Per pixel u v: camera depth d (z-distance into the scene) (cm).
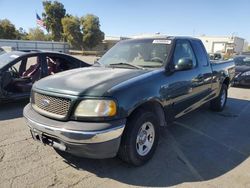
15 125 530
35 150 412
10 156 391
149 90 361
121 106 322
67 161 380
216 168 375
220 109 674
